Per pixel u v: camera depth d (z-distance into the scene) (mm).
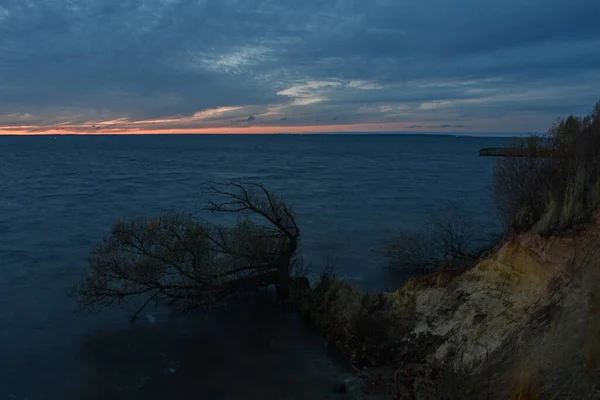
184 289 13008
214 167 87688
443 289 10383
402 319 10617
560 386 4703
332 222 29109
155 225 13211
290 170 79562
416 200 39250
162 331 12602
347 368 9992
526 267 8531
